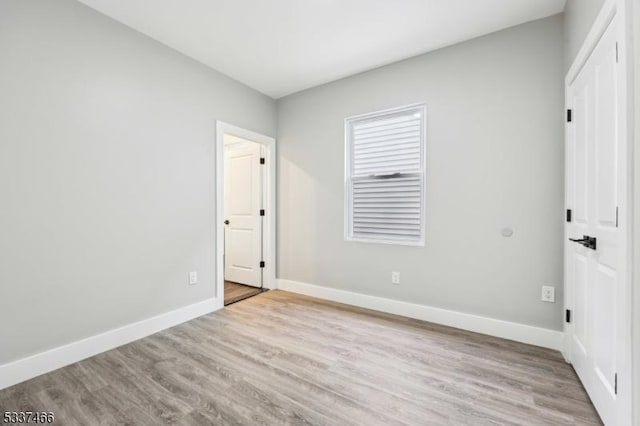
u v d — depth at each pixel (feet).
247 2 6.79
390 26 7.70
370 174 10.29
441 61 8.72
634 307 3.71
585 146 5.58
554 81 7.19
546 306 7.34
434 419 4.78
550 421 4.74
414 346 7.36
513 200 7.73
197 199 9.46
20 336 5.90
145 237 8.08
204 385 5.72
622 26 3.91
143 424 4.67
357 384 5.74
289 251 12.33
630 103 3.81
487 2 6.77
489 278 8.08
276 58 9.32
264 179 12.72
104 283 7.23
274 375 6.06
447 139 8.64
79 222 6.77
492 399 5.30
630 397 3.73
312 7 6.98
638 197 3.68
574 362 6.22
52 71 6.31
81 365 6.49
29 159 6.00
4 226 5.70
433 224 8.92
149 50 8.14
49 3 6.24
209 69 9.83
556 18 7.14
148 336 8.02
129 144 7.70
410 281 9.37
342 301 10.82
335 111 10.91
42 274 6.20
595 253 5.08
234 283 13.71
